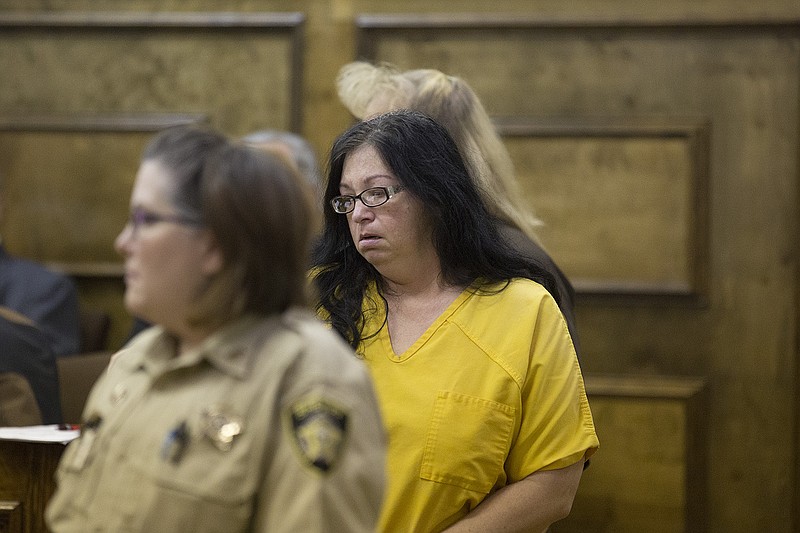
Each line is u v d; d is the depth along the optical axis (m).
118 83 15.81
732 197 14.95
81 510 4.64
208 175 4.54
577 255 15.07
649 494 14.83
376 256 7.08
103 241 15.91
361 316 7.26
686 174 14.91
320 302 7.43
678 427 14.83
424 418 6.79
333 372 4.51
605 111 15.09
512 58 15.19
